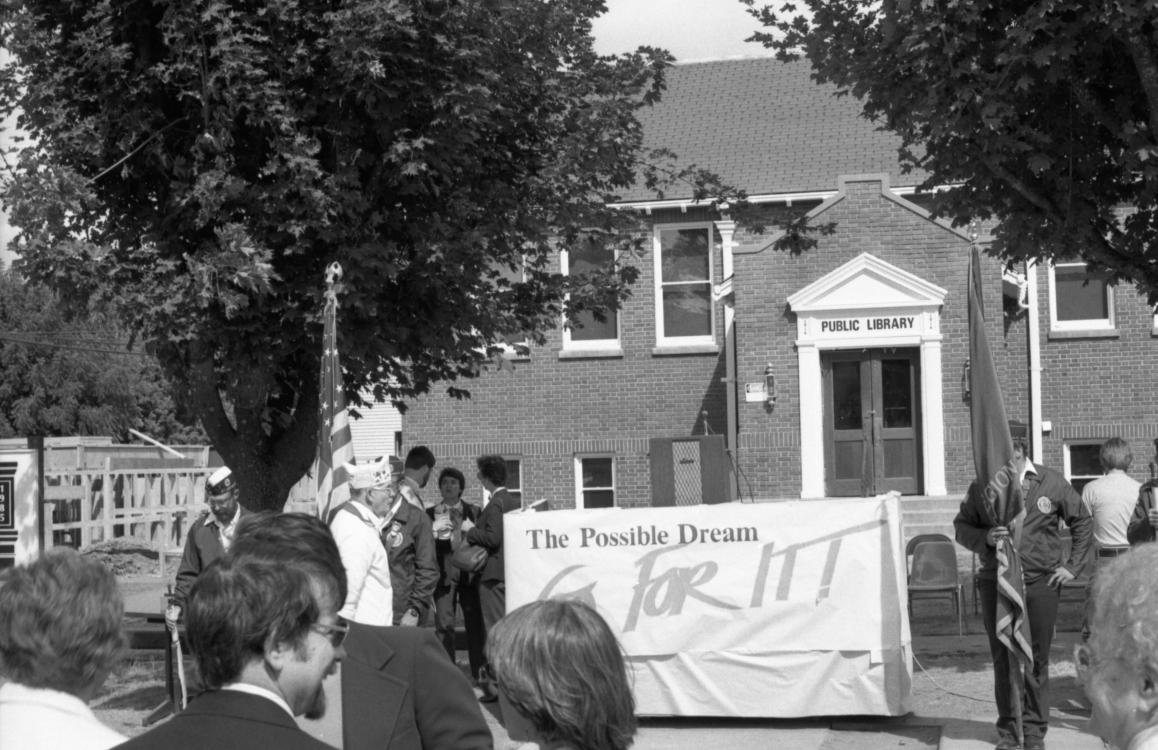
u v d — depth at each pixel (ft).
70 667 10.00
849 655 29.45
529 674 9.23
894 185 76.48
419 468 33.53
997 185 34.88
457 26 32.60
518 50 36.37
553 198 38.75
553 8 36.27
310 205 32.04
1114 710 7.39
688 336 79.41
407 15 30.68
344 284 31.89
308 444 37.06
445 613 37.37
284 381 37.78
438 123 32.89
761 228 42.06
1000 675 26.30
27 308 136.05
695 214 79.20
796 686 29.60
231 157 33.24
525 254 39.86
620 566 30.60
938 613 46.88
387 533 30.91
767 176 79.30
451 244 33.86
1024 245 34.86
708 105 89.76
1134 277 34.55
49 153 33.40
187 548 29.71
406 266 33.63
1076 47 31.45
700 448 54.95
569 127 38.55
